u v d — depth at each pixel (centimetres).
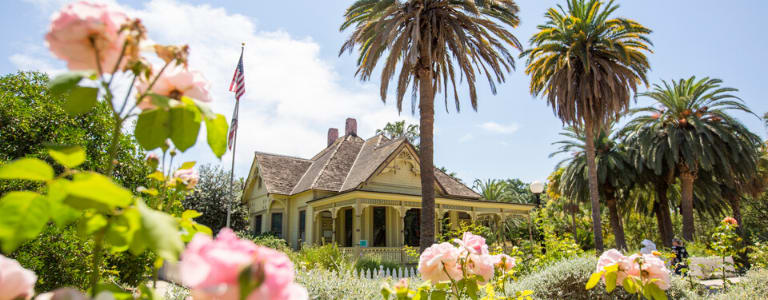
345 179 2328
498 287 367
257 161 2597
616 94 1772
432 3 1371
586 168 2659
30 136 725
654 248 1078
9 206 98
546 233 1177
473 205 2161
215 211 2231
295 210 2367
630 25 1744
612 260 236
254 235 2212
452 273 237
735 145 2066
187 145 115
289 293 79
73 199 93
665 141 2284
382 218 2186
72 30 94
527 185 6200
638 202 3030
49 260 564
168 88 118
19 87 755
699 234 3572
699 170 2473
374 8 1411
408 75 1413
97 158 767
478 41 1452
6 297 87
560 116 1903
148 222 93
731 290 744
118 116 108
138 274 637
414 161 2275
